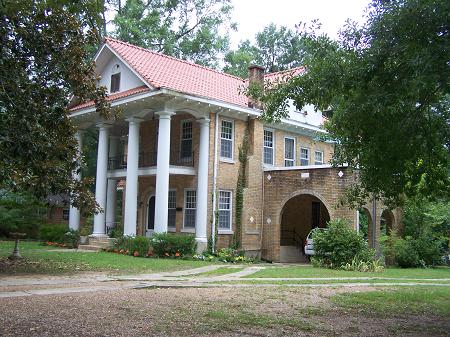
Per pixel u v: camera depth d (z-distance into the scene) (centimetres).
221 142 2425
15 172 1138
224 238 2398
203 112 2327
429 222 2609
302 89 946
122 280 1355
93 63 1363
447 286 1497
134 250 2166
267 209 2533
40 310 868
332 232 2027
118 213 3716
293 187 2442
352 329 822
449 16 746
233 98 2481
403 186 1063
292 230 2786
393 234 2416
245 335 741
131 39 3528
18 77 1020
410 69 814
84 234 2577
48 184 1309
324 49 920
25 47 1116
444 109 977
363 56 858
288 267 2019
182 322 812
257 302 1054
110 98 2352
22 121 985
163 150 2198
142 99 2192
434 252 2495
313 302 1090
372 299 1166
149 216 2675
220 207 2411
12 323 758
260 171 2548
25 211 3188
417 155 968
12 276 1389
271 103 1015
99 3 833
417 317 971
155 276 1488
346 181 2248
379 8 852
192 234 2333
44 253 2131
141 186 2706
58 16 1152
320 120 2942
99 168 2547
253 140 2520
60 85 1259
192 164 2441
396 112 817
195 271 1673
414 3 776
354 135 988
